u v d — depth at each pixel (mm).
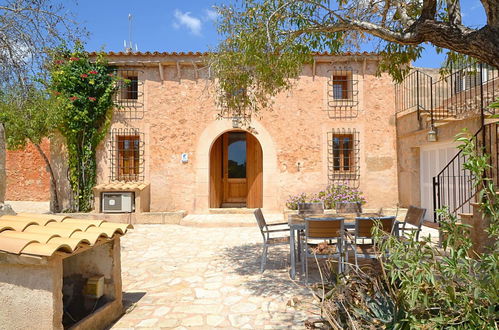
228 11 4516
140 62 9562
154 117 9828
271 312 3410
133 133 9773
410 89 9680
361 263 4574
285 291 4004
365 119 9758
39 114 7805
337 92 10164
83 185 9594
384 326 2197
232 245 6586
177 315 3367
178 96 9844
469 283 1730
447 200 7586
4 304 2514
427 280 1810
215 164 10805
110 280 3336
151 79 9859
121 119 9797
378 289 2506
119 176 9789
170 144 9820
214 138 9805
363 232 4098
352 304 2451
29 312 2482
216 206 10773
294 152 9789
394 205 9594
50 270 2488
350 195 9219
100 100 9500
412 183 8914
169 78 9859
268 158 9766
